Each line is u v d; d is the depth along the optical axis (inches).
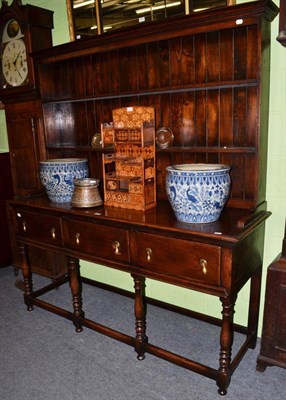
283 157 73.3
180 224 67.2
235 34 71.8
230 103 75.5
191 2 76.0
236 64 73.0
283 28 58.6
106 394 68.6
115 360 78.7
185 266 65.9
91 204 81.9
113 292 110.3
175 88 74.6
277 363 70.4
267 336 70.4
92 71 93.8
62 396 68.3
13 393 69.3
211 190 64.5
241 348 75.2
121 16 87.3
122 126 80.4
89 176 101.1
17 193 114.0
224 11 62.8
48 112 100.0
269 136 73.9
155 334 87.5
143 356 78.6
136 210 78.6
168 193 68.9
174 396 67.9
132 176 80.3
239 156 76.9
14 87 101.3
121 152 82.1
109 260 77.1
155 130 85.3
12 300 108.0
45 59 92.8
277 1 68.3
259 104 65.1
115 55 88.7
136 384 71.2
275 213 76.9
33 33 96.5
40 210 88.0
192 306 94.4
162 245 67.9
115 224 73.4
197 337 86.0
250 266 70.8
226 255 60.8
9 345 84.7
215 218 68.2
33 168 105.5
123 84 89.3
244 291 84.7
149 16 82.7
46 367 76.7
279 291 66.9
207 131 79.6
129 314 97.8
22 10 94.8
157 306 99.8
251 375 73.0
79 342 85.7
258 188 69.7
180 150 77.5
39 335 88.7
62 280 111.5
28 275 99.9
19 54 100.4
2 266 132.1
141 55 84.6
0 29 103.0
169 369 75.6
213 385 70.7
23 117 104.0
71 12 96.3
